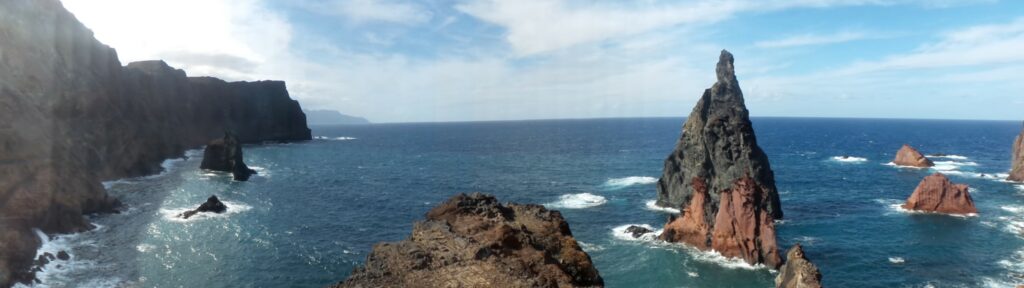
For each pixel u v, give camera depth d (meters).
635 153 167.62
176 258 53.19
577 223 71.44
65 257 49.75
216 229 64.81
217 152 111.75
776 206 72.75
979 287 47.75
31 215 51.19
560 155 165.88
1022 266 53.00
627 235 64.56
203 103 180.50
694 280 50.09
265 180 108.00
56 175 59.22
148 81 135.25
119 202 73.50
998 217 72.88
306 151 181.00
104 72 104.25
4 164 51.84
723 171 72.19
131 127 106.38
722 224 56.00
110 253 52.81
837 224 70.19
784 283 36.22
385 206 83.81
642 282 49.91
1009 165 135.38
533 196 92.06
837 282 49.72
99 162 90.12
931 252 57.88
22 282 42.34
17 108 60.25
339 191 96.94
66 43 89.12
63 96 83.25
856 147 198.75
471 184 106.38
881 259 55.78
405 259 21.92
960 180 107.25
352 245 61.03
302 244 60.47
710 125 72.25
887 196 90.12
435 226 25.11
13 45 72.88
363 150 191.62
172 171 111.44
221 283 47.47
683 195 77.62
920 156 131.12
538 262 22.81
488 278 20.30
